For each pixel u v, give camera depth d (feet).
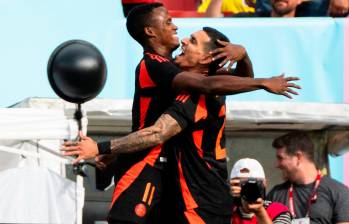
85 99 45.75
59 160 47.03
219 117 46.37
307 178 56.08
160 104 45.98
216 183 46.19
